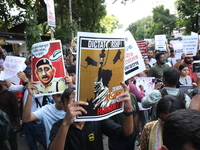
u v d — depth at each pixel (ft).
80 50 3.95
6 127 9.36
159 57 14.94
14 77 9.31
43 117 7.77
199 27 82.89
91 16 78.79
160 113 5.30
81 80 4.06
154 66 15.37
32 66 7.65
